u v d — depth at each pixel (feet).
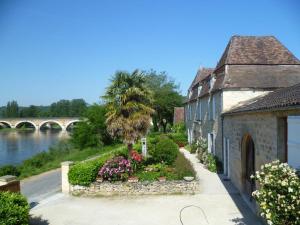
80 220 36.19
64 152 115.85
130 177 47.24
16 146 173.78
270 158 31.58
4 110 470.39
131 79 54.34
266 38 66.18
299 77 59.72
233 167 50.93
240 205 39.73
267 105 31.12
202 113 81.97
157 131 167.43
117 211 38.96
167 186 45.93
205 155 68.33
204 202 41.37
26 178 66.95
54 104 454.81
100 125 122.83
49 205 42.16
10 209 28.40
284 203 22.08
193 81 111.75
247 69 60.70
